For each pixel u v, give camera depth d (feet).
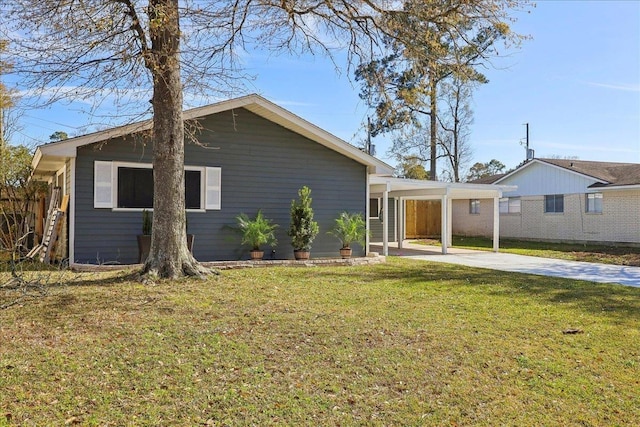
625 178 61.62
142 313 18.80
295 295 23.52
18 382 12.18
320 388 12.66
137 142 34.55
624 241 60.70
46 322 17.25
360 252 43.45
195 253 36.58
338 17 27.58
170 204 25.82
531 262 44.27
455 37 26.81
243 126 38.42
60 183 40.96
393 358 14.98
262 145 39.14
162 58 24.48
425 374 13.83
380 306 21.81
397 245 65.72
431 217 82.53
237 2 25.50
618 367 14.82
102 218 33.53
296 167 40.45
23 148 55.42
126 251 34.14
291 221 38.65
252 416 10.99
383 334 17.39
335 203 42.11
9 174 52.13
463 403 12.07
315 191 41.27
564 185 68.64
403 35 27.27
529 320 20.15
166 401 11.53
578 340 17.49
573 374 14.17
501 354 15.71
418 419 11.17
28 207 50.37
